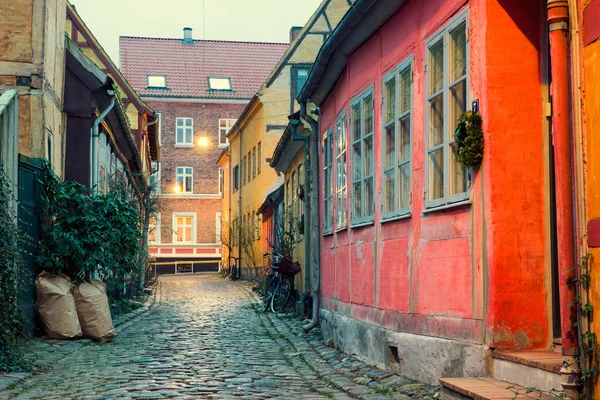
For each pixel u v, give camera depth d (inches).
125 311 815.7
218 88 2321.6
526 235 283.9
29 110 582.9
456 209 315.6
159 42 2427.4
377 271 431.8
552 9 237.0
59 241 546.3
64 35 685.9
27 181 528.1
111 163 959.6
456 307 315.3
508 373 272.4
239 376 391.5
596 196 218.4
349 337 482.3
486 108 286.2
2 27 586.9
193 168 2283.5
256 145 1528.1
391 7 395.9
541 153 287.0
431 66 347.3
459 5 311.6
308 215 754.8
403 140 388.2
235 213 1845.5
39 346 489.4
